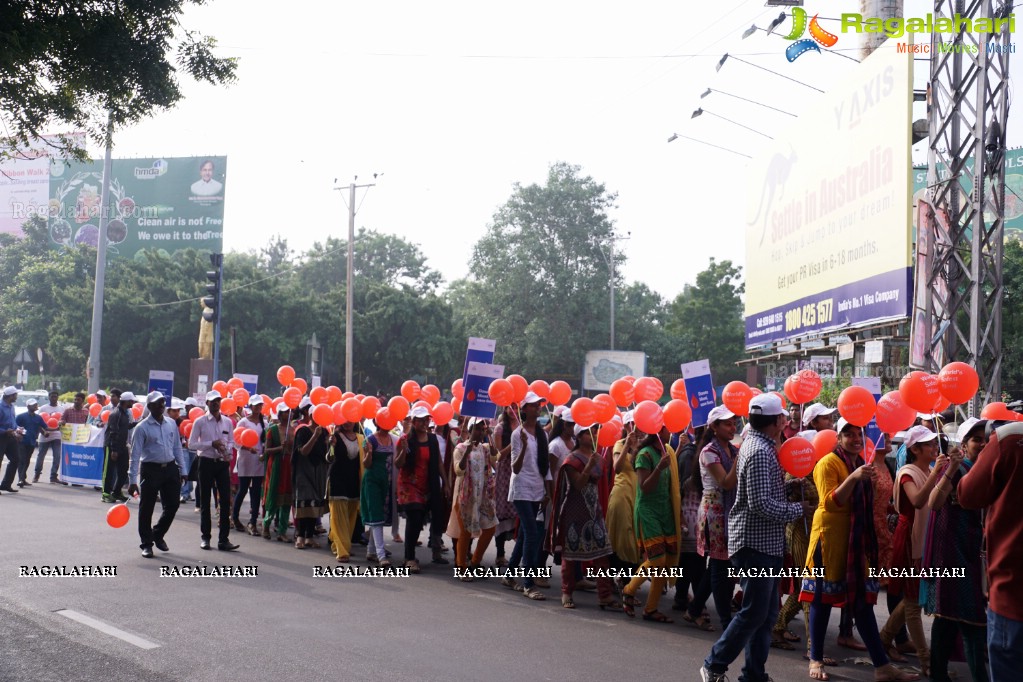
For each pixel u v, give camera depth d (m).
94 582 9.12
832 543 6.60
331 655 6.71
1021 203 33.34
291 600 8.57
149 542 10.75
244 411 14.71
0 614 7.70
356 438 11.26
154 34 9.02
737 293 53.69
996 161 13.01
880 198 16.55
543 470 9.24
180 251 43.88
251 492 13.27
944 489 6.03
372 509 10.61
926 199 13.76
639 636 7.62
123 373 41.97
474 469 10.25
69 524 13.16
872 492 6.84
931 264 13.69
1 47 7.81
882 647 6.56
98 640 6.97
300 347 43.50
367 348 46.38
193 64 9.35
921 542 6.78
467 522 10.16
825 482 6.66
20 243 47.12
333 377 46.88
